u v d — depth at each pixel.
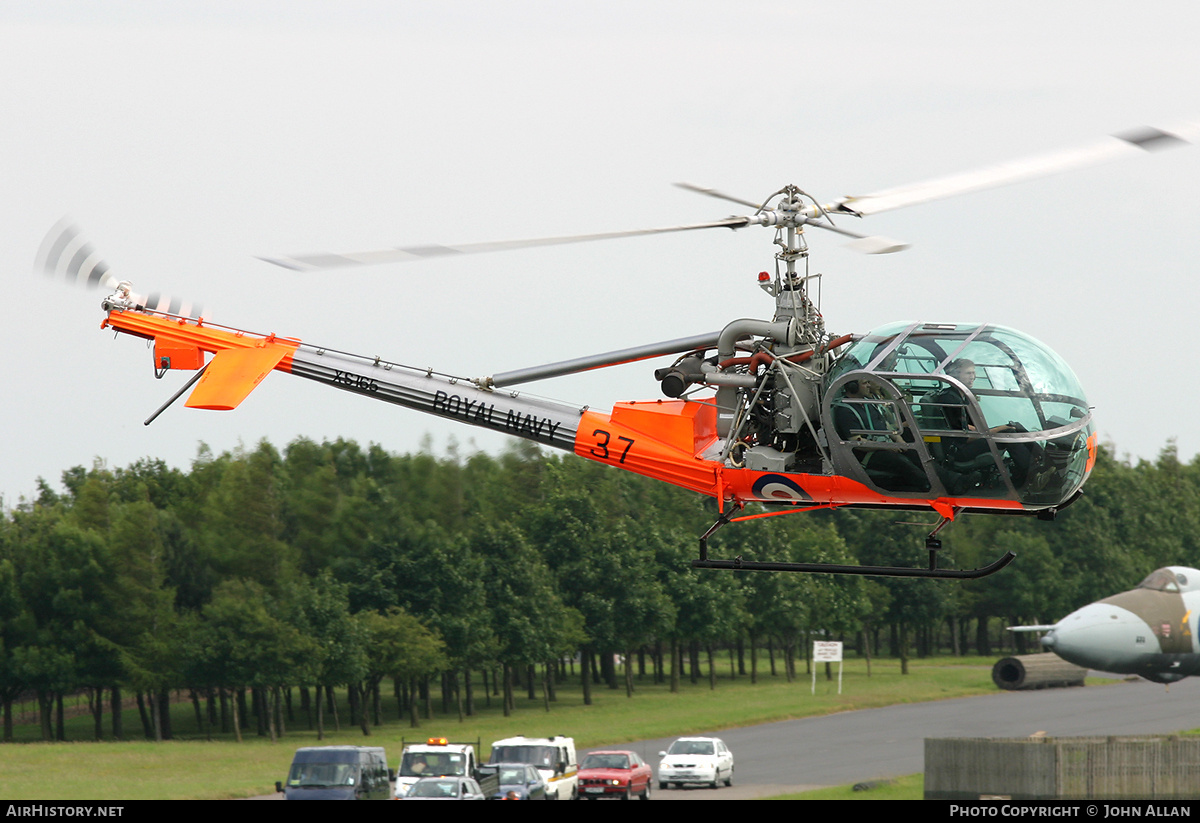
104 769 186.62
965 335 72.94
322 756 122.69
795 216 75.62
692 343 80.56
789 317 76.94
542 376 85.88
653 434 83.31
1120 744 118.50
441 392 90.00
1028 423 70.00
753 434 79.19
